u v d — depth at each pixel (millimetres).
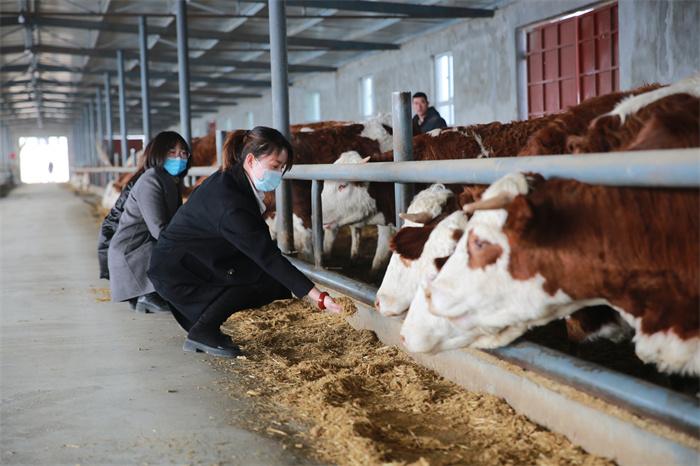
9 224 14742
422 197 3574
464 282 2637
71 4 16844
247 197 3822
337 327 4629
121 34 19234
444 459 2627
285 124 6785
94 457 2785
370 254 7812
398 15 14648
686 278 2453
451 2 14242
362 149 7453
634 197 2469
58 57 24812
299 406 3264
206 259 3990
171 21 17016
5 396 3543
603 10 11352
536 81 13195
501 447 2711
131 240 5312
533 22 12875
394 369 3680
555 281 2545
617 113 2934
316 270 5305
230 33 17516
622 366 3355
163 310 5395
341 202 6430
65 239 11289
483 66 14477
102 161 25953
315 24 16516
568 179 2564
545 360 2805
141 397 3473
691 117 2648
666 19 9766
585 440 2670
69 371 3947
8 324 5227
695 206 2420
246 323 4852
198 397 3449
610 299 2588
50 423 3160
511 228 2469
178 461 2727
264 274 4066
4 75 29000
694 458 2264
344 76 21250
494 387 3197
